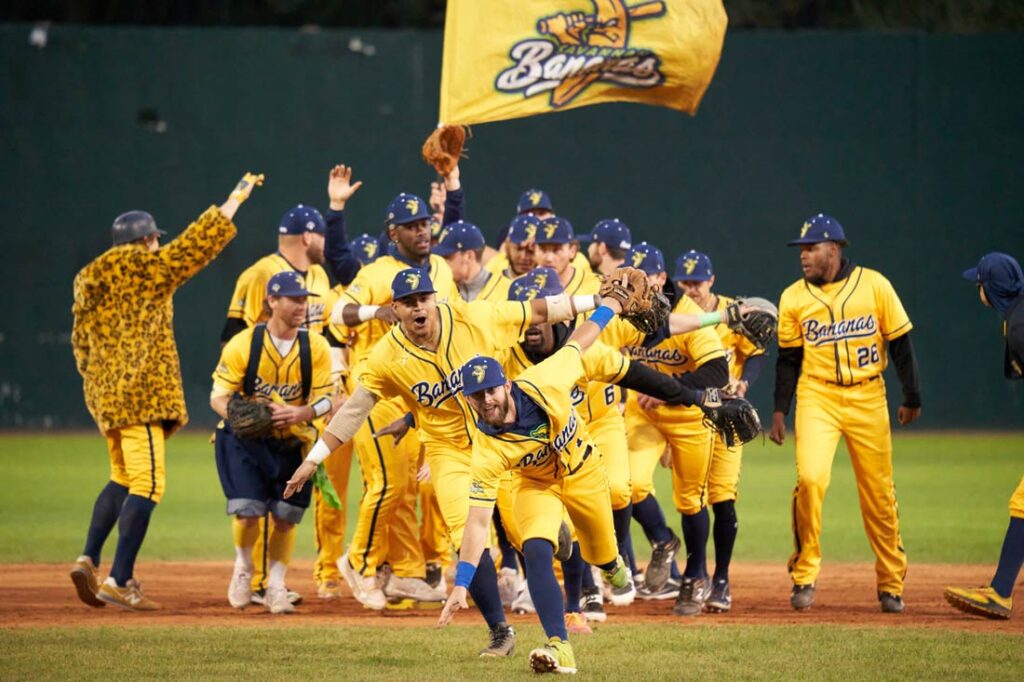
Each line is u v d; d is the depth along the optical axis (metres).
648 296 26.83
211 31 102.94
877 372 34.94
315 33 103.19
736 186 104.31
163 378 34.44
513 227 36.41
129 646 27.91
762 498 64.31
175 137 103.19
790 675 24.78
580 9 39.19
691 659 26.48
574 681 24.25
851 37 103.88
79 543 48.53
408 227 35.25
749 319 29.98
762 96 104.12
